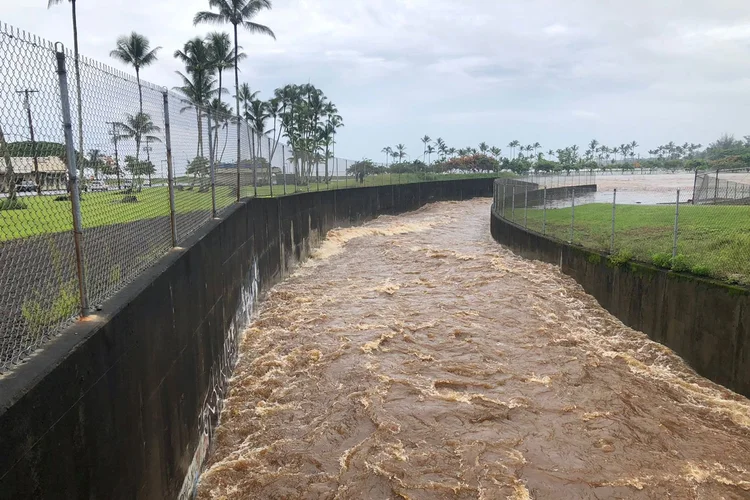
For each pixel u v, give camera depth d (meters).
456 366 10.64
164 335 5.70
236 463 7.37
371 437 8.01
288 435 8.10
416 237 29.69
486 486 6.86
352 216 33.59
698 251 12.38
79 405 3.56
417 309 14.60
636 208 25.52
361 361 10.84
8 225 3.91
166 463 5.55
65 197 4.25
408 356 11.19
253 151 16.70
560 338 12.05
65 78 4.02
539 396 9.39
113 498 4.08
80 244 4.23
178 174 7.93
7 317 3.97
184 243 7.54
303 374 10.29
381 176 48.28
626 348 11.73
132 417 4.57
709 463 7.39
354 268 21.12
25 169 3.63
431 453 7.59
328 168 32.91
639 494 6.73
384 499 6.62
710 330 9.97
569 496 6.68
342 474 7.11
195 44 40.28
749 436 8.09
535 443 7.88
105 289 4.90
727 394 9.30
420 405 9.02
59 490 3.25
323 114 60.50
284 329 12.94
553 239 18.75
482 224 36.41
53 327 3.89
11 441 2.74
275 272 17.59
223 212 11.37
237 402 9.21
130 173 5.78
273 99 55.31
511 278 17.77
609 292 14.16
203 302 7.94
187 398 6.60
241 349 11.54
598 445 7.83
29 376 3.09
